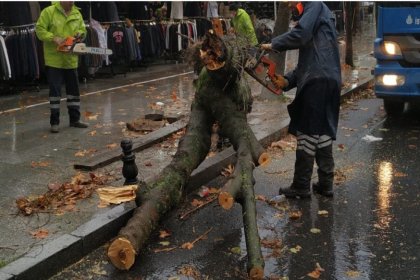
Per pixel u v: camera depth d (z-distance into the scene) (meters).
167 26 15.55
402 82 8.56
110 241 4.57
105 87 12.43
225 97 5.25
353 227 5.05
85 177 5.88
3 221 4.79
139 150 7.01
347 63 15.37
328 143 5.65
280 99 10.20
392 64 8.65
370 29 30.92
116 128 8.27
